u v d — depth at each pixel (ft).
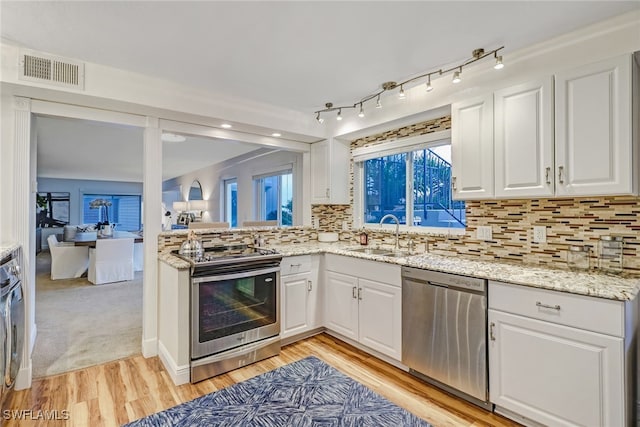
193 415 6.48
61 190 32.48
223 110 9.70
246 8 5.61
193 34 6.43
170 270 8.23
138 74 8.21
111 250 17.60
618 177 5.71
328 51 7.11
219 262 8.11
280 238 12.18
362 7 5.59
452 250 9.20
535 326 5.83
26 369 7.43
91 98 7.75
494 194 7.32
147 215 9.22
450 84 8.42
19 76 6.82
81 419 6.34
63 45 6.82
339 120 11.71
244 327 8.63
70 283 17.48
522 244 7.80
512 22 6.02
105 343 9.88
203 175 25.94
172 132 9.87
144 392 7.30
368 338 9.02
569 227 7.09
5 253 6.09
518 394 6.06
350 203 12.66
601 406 5.14
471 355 6.70
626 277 6.06
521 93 6.88
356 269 9.42
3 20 5.90
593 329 5.21
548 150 6.50
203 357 7.89
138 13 5.74
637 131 5.80
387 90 9.29
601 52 6.10
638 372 5.70
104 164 23.30
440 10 5.67
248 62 7.61
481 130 7.56
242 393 7.28
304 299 10.16
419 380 7.82
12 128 7.43
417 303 7.70
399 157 11.20
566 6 5.55
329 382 7.74
